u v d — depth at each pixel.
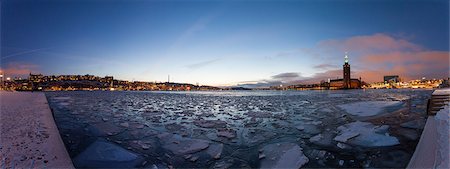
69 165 4.65
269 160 5.06
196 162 5.05
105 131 7.36
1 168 4.32
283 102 15.04
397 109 10.03
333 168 4.49
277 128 7.55
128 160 5.10
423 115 8.28
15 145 5.46
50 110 10.74
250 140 6.41
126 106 13.27
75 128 7.64
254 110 11.47
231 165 4.88
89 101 15.94
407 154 4.79
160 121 8.86
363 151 5.16
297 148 5.62
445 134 5.12
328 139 6.15
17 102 13.98
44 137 6.15
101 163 4.93
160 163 4.99
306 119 8.78
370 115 8.90
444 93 10.67
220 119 9.19
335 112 10.07
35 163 4.59
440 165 3.92
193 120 9.03
